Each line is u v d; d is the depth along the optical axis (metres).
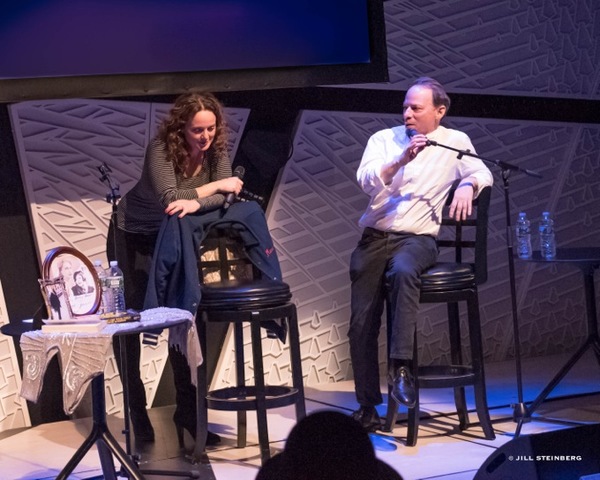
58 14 5.47
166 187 4.70
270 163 6.41
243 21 5.93
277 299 4.60
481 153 7.11
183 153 4.78
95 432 3.98
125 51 5.66
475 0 6.98
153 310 4.22
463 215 5.00
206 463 4.77
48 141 5.77
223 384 6.37
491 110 7.10
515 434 5.05
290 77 6.05
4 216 5.75
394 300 4.94
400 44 6.76
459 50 6.96
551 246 5.52
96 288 4.01
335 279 6.70
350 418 1.93
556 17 7.27
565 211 7.41
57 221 5.82
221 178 4.92
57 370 5.93
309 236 6.60
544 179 7.32
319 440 1.91
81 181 5.87
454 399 5.78
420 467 4.54
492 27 7.05
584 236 7.46
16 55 5.39
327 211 6.64
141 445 5.16
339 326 6.75
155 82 5.74
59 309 3.83
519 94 7.16
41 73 5.46
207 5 5.83
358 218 6.73
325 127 6.57
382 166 5.11
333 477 1.90
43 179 5.78
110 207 5.94
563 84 7.33
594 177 7.50
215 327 6.36
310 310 6.64
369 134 6.71
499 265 7.23
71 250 3.98
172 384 6.25
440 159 5.22
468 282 5.01
